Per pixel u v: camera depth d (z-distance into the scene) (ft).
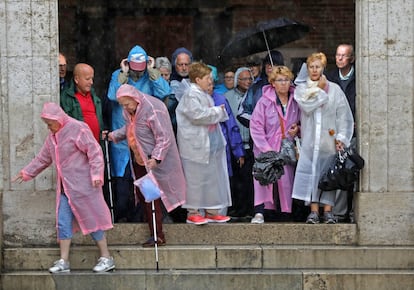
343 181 78.89
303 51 114.11
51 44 79.36
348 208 83.51
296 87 81.00
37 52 79.36
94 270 76.43
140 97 77.87
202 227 80.28
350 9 114.01
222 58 94.84
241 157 83.66
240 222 83.05
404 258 78.89
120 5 114.93
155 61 86.89
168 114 78.84
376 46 79.66
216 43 115.65
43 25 79.30
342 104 80.48
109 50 115.03
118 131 79.46
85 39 114.52
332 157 80.23
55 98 79.46
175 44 115.96
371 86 79.71
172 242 80.18
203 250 78.43
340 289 76.74
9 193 79.36
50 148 76.13
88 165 75.97
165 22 116.16
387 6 79.51
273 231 80.33
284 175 81.82
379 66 79.66
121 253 78.23
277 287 76.54
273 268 78.59
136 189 79.87
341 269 78.54
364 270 78.23
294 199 82.84
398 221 79.87
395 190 79.87
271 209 82.53
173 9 115.65
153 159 76.95
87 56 114.73
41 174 79.46
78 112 81.35
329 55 114.21
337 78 83.92
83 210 75.61
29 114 79.41
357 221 80.07
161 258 78.38
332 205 80.94
